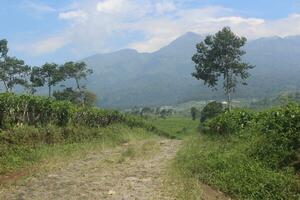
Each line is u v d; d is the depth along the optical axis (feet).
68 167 58.23
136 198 41.09
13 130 68.08
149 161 67.72
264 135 56.95
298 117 52.24
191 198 40.70
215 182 48.21
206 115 227.20
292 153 48.21
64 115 91.86
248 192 42.93
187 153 74.33
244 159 52.95
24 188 44.01
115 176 52.70
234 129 80.89
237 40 213.46
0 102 68.13
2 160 55.72
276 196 40.81
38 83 196.03
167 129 251.80
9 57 182.80
